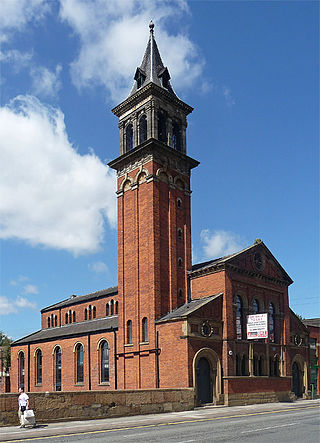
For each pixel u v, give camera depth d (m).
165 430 22.02
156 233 42.03
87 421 26.33
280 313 47.62
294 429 21.81
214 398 37.44
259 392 41.62
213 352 38.06
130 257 43.81
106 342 47.12
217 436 19.31
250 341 42.09
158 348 38.78
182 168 46.88
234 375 39.22
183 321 36.91
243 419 27.25
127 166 46.41
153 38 50.69
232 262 41.72
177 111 48.25
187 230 45.47
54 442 18.28
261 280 45.25
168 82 48.88
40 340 57.12
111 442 17.91
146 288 41.28
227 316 39.78
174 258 43.12
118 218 46.03
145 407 30.70
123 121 48.25
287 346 47.34
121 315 43.31
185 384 35.66
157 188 43.31
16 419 24.38
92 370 47.94
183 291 43.38
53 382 53.69
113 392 28.95
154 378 38.25
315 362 55.69
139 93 46.22
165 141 46.12
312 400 47.47
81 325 56.94
